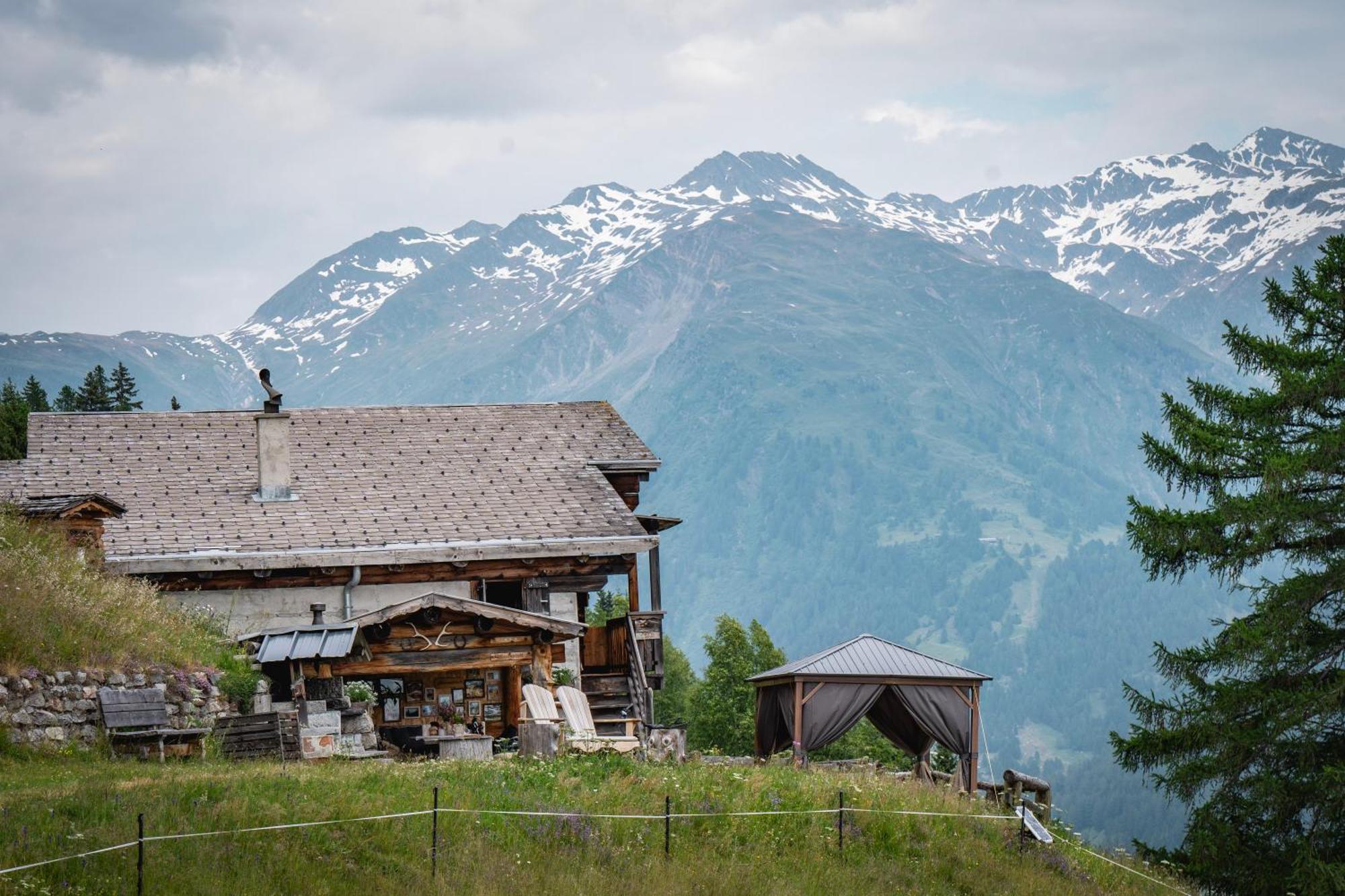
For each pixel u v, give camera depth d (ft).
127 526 125.39
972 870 87.25
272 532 127.24
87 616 98.37
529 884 69.36
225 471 135.74
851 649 119.24
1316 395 122.83
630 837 78.89
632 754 103.76
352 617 126.11
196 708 98.12
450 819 74.28
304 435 142.92
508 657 112.78
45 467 132.57
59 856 60.85
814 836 85.56
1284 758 115.24
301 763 91.25
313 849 67.46
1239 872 112.78
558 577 131.85
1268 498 118.01
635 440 149.07
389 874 67.36
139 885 59.41
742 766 110.83
